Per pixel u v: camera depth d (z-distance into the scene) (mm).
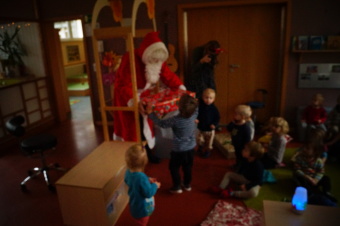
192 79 3418
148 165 3254
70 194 2055
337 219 1579
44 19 4629
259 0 3768
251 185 2504
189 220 2291
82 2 4355
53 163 3375
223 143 3564
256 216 2273
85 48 4535
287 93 4074
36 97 4746
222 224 2189
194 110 2334
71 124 5094
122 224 2279
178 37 4121
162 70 3002
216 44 3293
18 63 4883
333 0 3594
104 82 4254
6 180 3117
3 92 4047
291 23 3777
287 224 1555
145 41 2680
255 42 4105
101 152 2525
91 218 2092
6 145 4055
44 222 2371
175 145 2449
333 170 3021
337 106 3412
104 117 2789
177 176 2596
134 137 2877
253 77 4266
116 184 2232
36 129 4695
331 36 3637
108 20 4297
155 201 2562
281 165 3105
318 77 3891
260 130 4137
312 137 2574
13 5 4664
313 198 2062
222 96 4434
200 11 4090
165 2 4020
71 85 7961
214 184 2818
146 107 2580
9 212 2525
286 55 3902
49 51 4859
